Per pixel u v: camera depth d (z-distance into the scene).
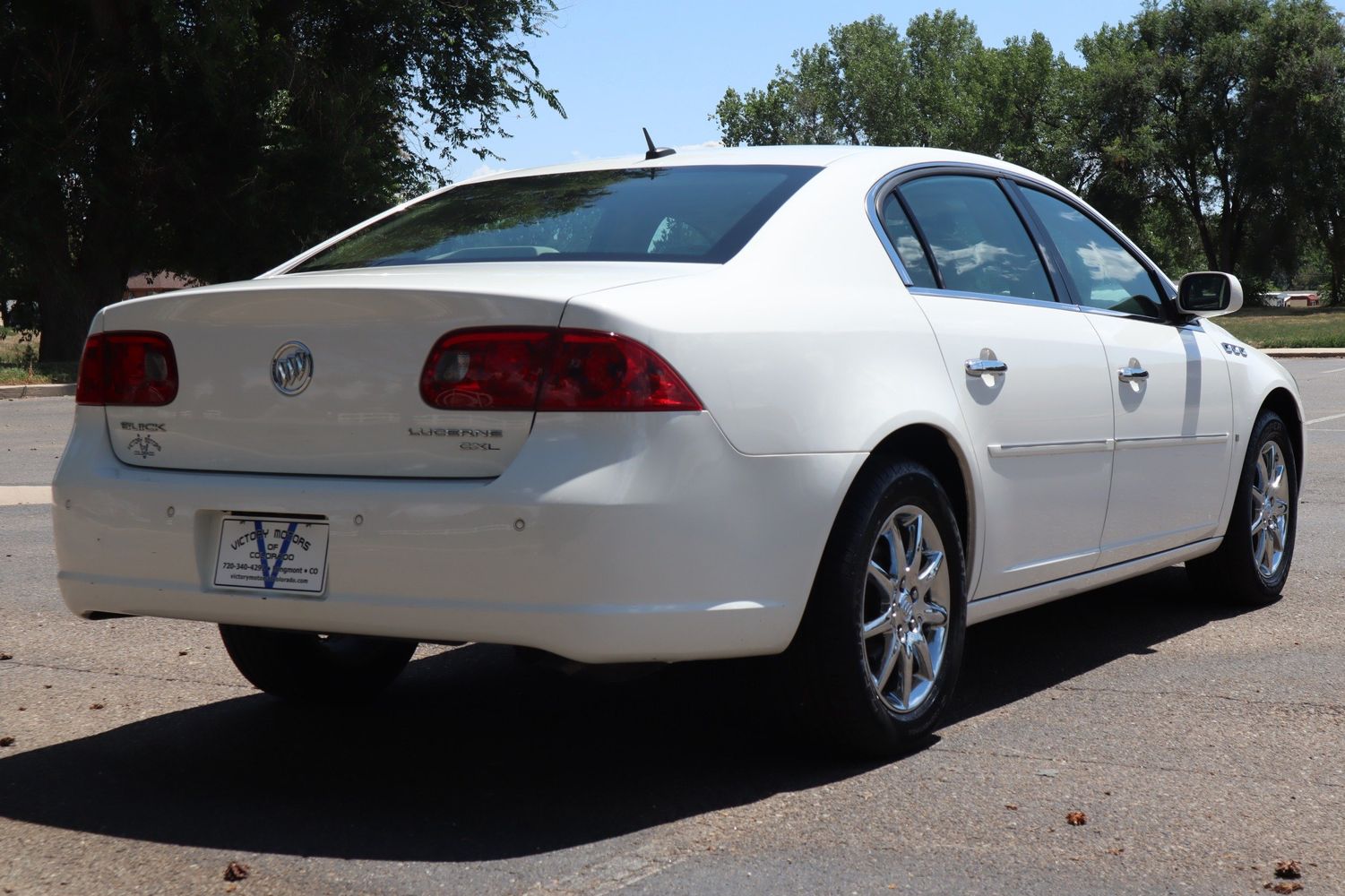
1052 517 4.22
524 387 2.99
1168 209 73.81
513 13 30.38
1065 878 2.78
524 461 2.97
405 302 3.08
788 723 3.52
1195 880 2.77
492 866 2.87
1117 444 4.52
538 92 30.92
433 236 3.97
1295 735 3.80
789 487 3.23
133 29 25.05
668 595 3.02
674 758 3.65
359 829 3.11
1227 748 3.68
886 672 3.55
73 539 3.47
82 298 27.06
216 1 24.09
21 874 2.86
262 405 3.25
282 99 26.72
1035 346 4.17
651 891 2.72
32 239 25.28
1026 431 4.06
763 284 3.40
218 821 3.18
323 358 3.18
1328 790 3.32
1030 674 4.54
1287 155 66.44
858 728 3.47
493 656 4.94
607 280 3.20
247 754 3.74
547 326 3.00
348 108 27.84
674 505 3.01
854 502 3.43
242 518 3.26
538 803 3.29
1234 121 69.19
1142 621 5.34
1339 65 65.19
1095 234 4.95
